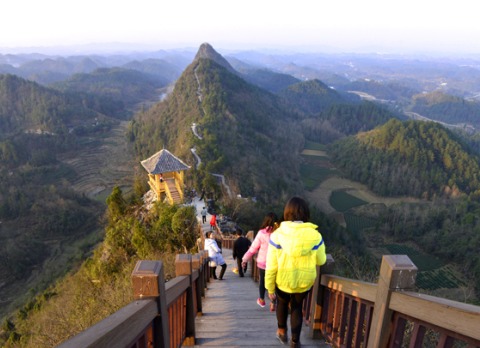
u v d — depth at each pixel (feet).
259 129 296.71
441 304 5.93
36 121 415.23
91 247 166.71
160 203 70.44
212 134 190.39
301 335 13.85
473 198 237.45
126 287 30.99
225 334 14.57
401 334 7.58
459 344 14.62
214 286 26.30
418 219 192.13
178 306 11.65
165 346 8.18
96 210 227.61
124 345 5.71
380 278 7.91
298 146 338.34
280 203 134.21
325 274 12.66
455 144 276.62
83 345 4.43
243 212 88.12
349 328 10.44
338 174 290.35
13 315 110.93
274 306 16.99
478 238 158.30
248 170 162.50
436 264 159.02
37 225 197.26
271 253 10.62
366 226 201.98
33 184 259.60
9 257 166.91
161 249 54.54
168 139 256.32
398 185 253.65
